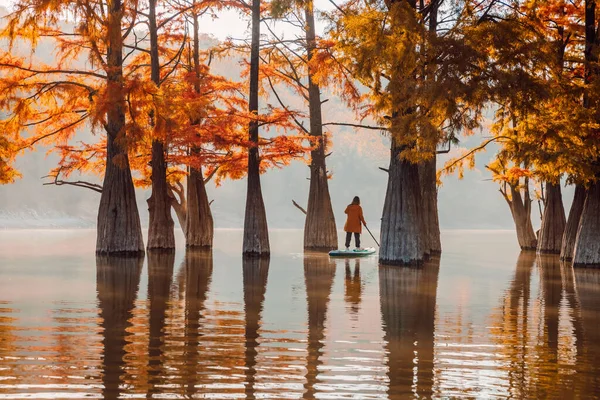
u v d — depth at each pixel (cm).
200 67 2958
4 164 2553
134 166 3023
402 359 885
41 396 695
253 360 859
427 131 1912
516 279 1969
